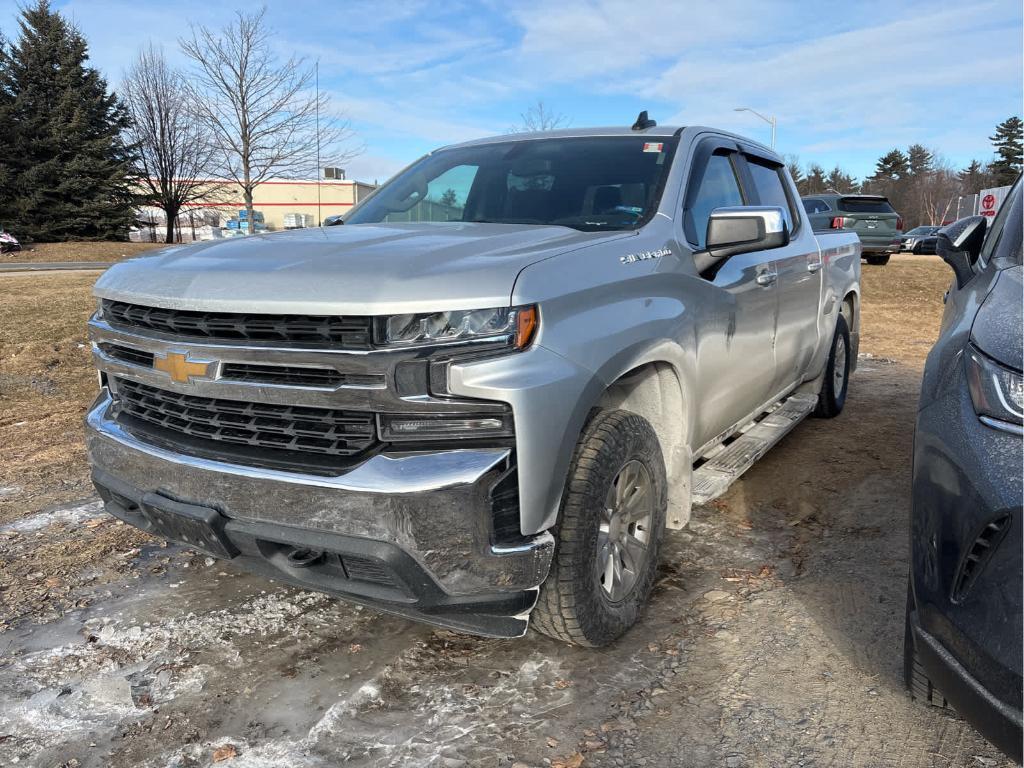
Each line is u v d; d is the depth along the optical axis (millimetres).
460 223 3271
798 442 5273
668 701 2488
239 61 23312
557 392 2305
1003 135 82312
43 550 3734
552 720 2416
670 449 3166
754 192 4180
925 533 1988
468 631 2350
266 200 46594
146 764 2266
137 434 2732
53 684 2666
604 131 3869
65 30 41062
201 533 2504
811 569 3389
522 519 2273
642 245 2939
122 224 41000
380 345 2188
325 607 3172
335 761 2258
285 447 2371
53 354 8141
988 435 1871
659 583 3277
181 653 2846
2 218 38375
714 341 3346
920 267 17047
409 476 2176
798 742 2283
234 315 2391
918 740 2275
